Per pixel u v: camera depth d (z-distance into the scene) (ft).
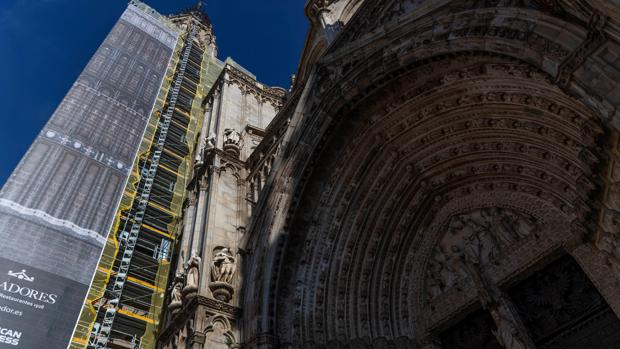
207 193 65.77
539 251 40.93
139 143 98.58
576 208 32.30
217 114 88.02
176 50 139.44
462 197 49.08
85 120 91.20
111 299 72.23
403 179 51.13
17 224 67.82
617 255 29.78
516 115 40.73
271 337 41.50
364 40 50.26
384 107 50.19
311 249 49.42
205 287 47.57
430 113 47.44
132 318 72.84
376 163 51.83
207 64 148.87
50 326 61.31
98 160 86.63
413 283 48.83
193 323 43.65
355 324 45.11
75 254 70.85
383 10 51.34
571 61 25.45
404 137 50.34
